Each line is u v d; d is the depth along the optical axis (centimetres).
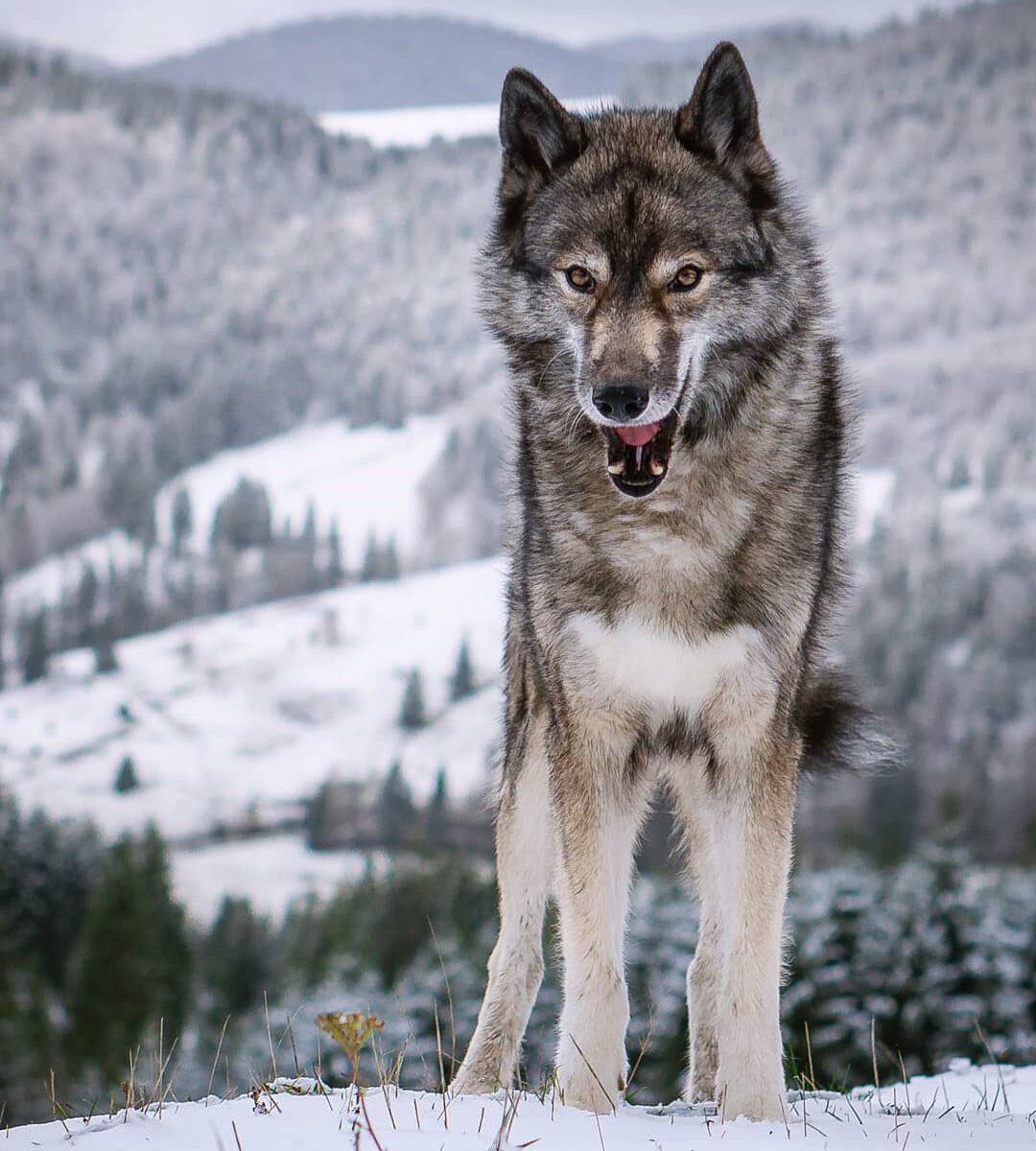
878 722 986
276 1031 3488
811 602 816
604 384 759
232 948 9888
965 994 3028
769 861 782
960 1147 635
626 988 804
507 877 923
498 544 1023
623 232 795
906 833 13738
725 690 800
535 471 847
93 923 7875
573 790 809
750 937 770
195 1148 575
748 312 813
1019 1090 952
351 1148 570
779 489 807
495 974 921
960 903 3117
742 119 838
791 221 870
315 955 8638
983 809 14938
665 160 827
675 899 3262
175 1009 8381
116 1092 805
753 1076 744
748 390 817
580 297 808
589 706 809
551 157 862
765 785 795
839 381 890
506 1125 584
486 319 893
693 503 793
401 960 7131
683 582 795
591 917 793
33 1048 7188
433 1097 682
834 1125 717
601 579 805
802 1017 2955
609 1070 773
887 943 3008
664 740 845
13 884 10556
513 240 873
